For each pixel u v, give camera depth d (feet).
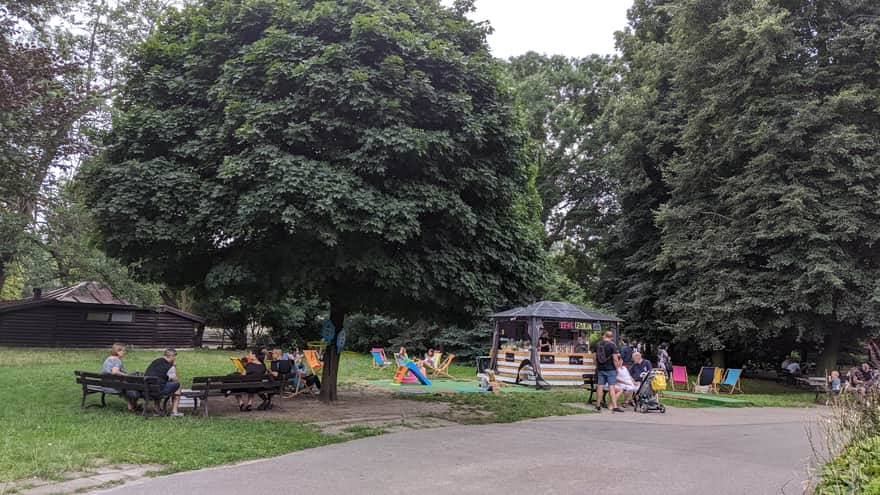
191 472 21.83
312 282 35.06
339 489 19.81
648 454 26.94
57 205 68.80
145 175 33.86
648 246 87.71
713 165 71.67
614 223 105.09
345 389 52.11
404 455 25.50
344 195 30.94
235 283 35.83
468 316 42.78
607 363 43.75
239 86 34.86
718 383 66.23
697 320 68.95
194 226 33.73
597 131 115.03
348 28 36.17
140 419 30.73
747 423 39.09
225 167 31.50
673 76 86.07
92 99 59.26
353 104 32.58
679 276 75.05
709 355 94.12
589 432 33.06
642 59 92.84
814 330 64.69
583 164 123.44
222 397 41.96
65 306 88.53
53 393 39.58
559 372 61.52
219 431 28.48
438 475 21.99
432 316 42.88
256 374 36.14
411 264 35.88
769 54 64.39
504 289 42.39
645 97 87.81
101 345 90.63
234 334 116.16
